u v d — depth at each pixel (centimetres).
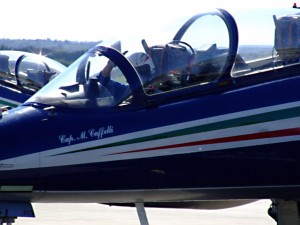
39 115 2883
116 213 4781
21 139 2808
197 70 2955
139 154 2839
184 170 2858
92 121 2861
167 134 2845
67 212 4806
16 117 2878
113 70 2998
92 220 4491
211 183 2886
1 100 5888
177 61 2980
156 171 2853
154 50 3019
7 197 2823
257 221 4553
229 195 2969
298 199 3052
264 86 2903
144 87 2930
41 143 2812
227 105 2867
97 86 2977
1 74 5991
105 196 2897
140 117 2867
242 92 2892
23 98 5888
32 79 5997
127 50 3056
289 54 2988
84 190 2850
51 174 2806
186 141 2845
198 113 2861
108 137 2842
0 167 2764
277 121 2867
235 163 2861
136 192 2892
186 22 3111
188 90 2916
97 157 2828
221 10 3098
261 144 2858
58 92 2991
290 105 2872
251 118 2856
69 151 2817
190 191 2911
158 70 2972
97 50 3111
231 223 4469
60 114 2889
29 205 2886
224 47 2984
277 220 3178
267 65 2962
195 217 4669
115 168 2836
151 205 3209
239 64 2950
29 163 2786
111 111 2889
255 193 2972
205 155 2847
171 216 4691
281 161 2872
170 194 2922
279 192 2977
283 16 3067
